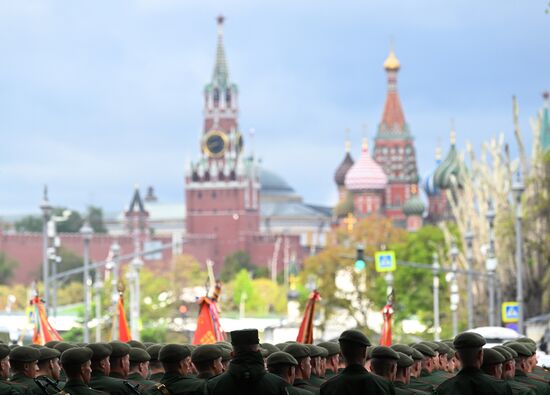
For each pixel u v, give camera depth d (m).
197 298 72.06
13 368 47.88
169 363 46.38
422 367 54.78
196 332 71.88
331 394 40.81
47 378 45.53
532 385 49.94
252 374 40.00
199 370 46.50
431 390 49.59
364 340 40.84
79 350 44.62
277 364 44.53
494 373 47.22
